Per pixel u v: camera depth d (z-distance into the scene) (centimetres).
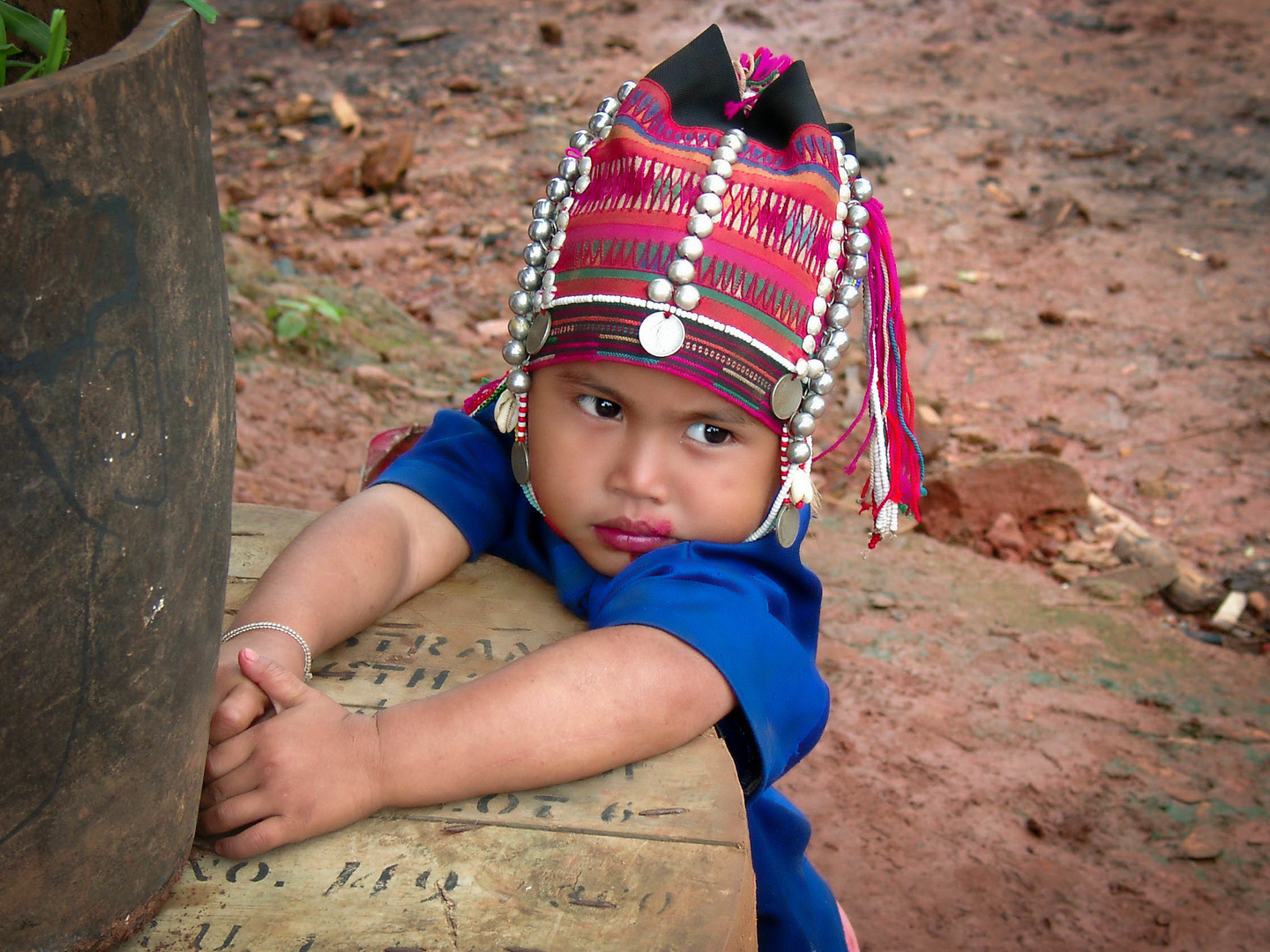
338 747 112
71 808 87
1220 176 697
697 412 133
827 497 402
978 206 666
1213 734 291
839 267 142
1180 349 524
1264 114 773
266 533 164
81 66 74
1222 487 426
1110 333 538
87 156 74
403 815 113
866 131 758
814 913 165
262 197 655
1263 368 507
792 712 131
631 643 123
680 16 958
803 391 138
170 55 81
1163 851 254
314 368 425
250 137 745
